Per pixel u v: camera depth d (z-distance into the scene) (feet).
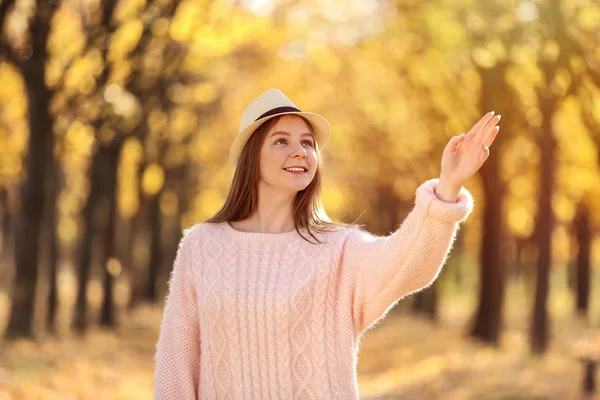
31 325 53.06
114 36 41.45
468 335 70.90
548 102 49.32
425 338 79.30
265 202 11.98
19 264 53.31
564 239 132.46
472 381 45.70
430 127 69.72
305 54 72.23
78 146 61.36
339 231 11.57
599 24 37.35
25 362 44.42
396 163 90.07
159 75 48.60
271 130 11.74
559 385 42.14
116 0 40.78
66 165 83.51
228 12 40.78
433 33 53.78
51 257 62.90
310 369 11.09
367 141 88.02
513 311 109.60
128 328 76.02
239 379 11.27
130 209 91.15
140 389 44.96
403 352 70.33
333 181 112.68
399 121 78.69
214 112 76.69
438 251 10.37
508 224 96.73
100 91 44.45
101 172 66.90
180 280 12.11
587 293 98.99
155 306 98.07
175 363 12.01
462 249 113.60
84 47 42.60
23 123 63.93
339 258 11.28
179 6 39.73
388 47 65.62
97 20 43.01
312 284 11.17
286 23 63.77
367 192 115.85
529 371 47.44
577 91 41.04
